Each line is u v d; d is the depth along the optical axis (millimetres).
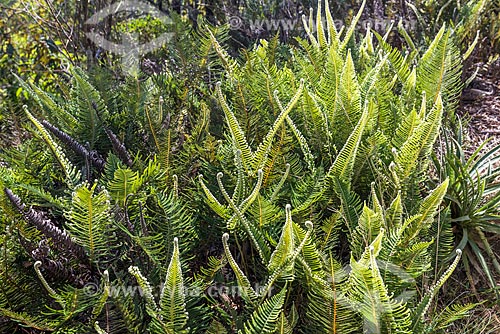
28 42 3572
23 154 2205
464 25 3436
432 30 3566
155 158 2176
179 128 2465
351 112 2221
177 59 2744
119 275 1816
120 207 1947
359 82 2539
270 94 2320
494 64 3637
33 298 1869
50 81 3393
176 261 1554
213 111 2537
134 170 2182
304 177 2197
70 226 1780
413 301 1893
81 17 3277
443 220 2092
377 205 1854
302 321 1910
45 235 1853
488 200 2502
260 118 2355
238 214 1818
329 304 1664
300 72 2557
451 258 2281
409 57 3039
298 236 1783
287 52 3057
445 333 2023
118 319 1682
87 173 2162
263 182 2117
